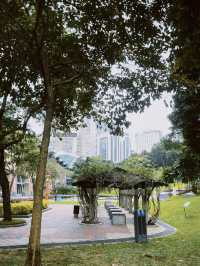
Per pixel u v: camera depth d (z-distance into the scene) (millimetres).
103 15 10219
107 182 21312
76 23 11047
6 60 12305
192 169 13234
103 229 18438
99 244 13781
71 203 47281
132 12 9430
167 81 12336
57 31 11484
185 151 13305
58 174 65500
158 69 12352
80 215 28453
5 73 12906
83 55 11969
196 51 5715
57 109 14211
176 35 6047
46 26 11109
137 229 14117
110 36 10906
